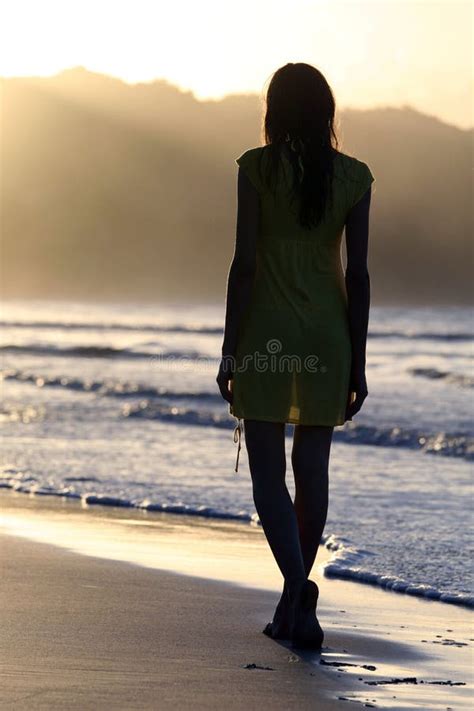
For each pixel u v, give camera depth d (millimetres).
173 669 5195
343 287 6109
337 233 6004
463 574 8938
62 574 8047
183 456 18094
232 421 24797
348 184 5902
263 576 8438
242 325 6016
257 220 5957
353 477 16156
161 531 11000
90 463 16938
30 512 12172
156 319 109625
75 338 73125
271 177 5859
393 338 77000
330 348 5941
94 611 6641
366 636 6484
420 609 7602
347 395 6047
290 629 5996
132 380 39781
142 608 6848
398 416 27312
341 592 8219
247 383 5973
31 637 5793
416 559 9609
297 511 6188
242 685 4938
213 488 14344
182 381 39469
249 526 11523
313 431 6133
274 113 5922
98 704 4465
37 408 27922
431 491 14562
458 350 64688
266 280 5969
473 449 20000
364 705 4672
